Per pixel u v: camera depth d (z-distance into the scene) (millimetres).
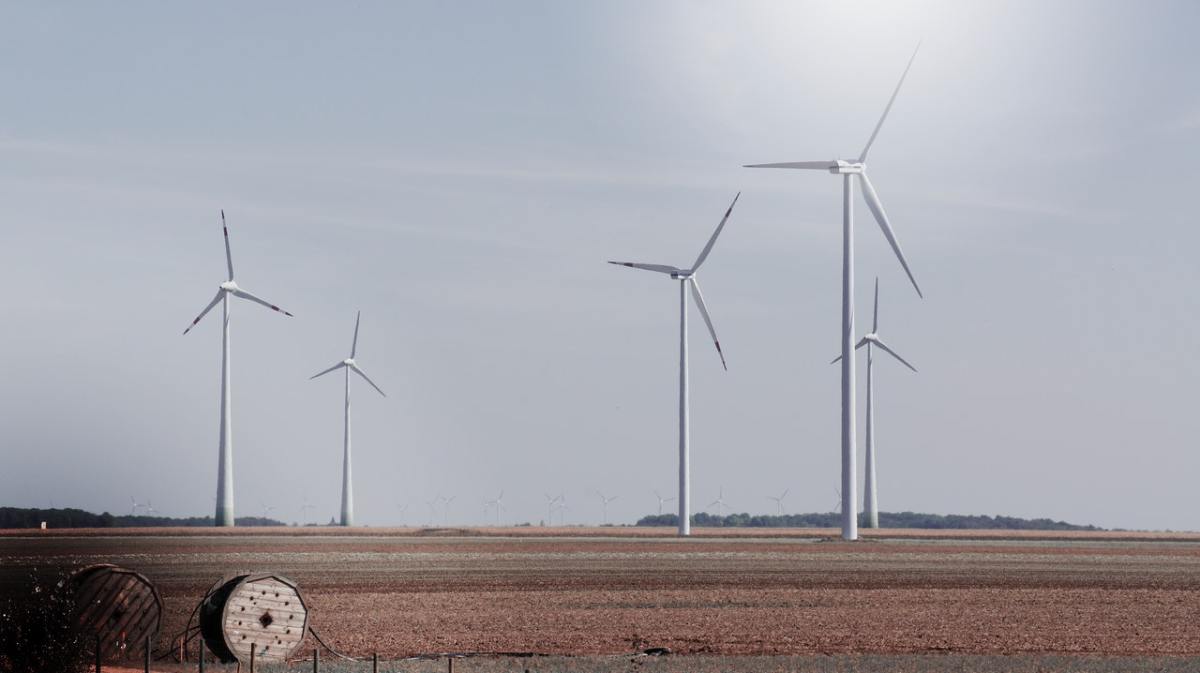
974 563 86875
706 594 60750
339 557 87875
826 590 63406
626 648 41438
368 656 38938
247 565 77125
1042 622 49469
